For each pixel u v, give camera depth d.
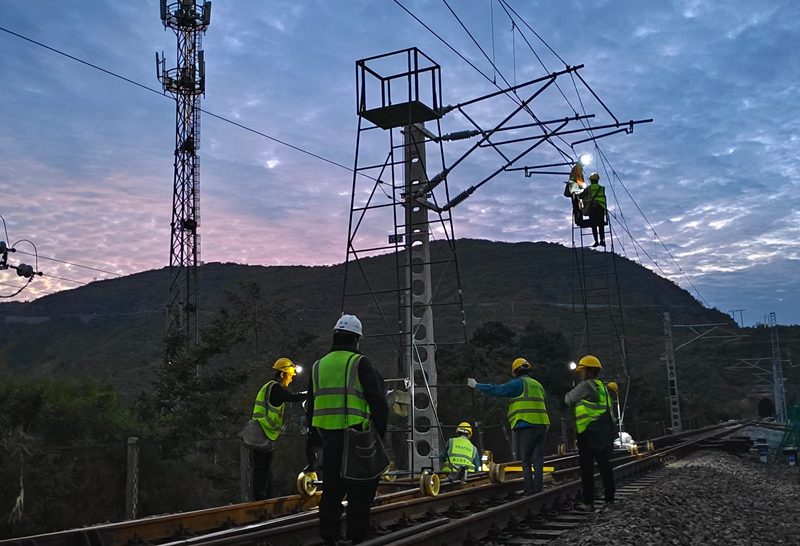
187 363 19.20
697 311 162.38
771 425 59.09
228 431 18.77
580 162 17.48
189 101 32.03
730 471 19.94
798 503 12.64
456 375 34.41
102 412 14.20
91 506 12.45
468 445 11.36
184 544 6.13
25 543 5.97
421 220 14.42
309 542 7.10
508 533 8.13
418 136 14.55
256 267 175.88
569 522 9.02
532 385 10.30
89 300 135.50
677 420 48.66
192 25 32.38
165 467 14.42
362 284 147.00
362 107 14.19
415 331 13.82
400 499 9.09
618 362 46.75
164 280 145.25
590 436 9.85
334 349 5.94
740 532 8.60
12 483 11.07
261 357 28.36
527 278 154.00
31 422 12.76
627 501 10.15
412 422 12.89
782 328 124.62
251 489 11.70
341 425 5.64
